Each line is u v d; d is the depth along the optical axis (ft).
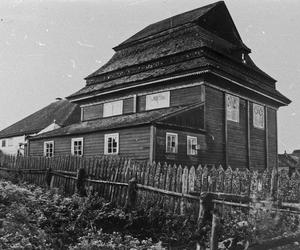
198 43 69.41
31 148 84.64
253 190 24.39
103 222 29.99
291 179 25.62
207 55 67.05
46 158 49.62
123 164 33.99
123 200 32.37
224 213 23.18
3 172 57.98
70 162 42.73
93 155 64.90
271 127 86.43
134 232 28.04
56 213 30.01
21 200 31.14
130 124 56.59
